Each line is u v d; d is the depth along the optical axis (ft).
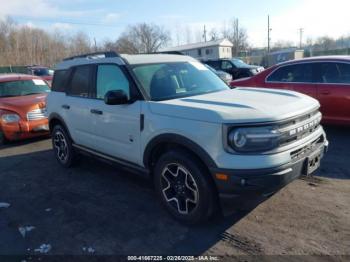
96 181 16.78
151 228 11.87
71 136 17.97
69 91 17.71
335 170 16.16
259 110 10.40
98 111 14.99
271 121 9.96
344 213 12.01
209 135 10.34
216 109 10.68
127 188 15.61
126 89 13.53
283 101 11.75
